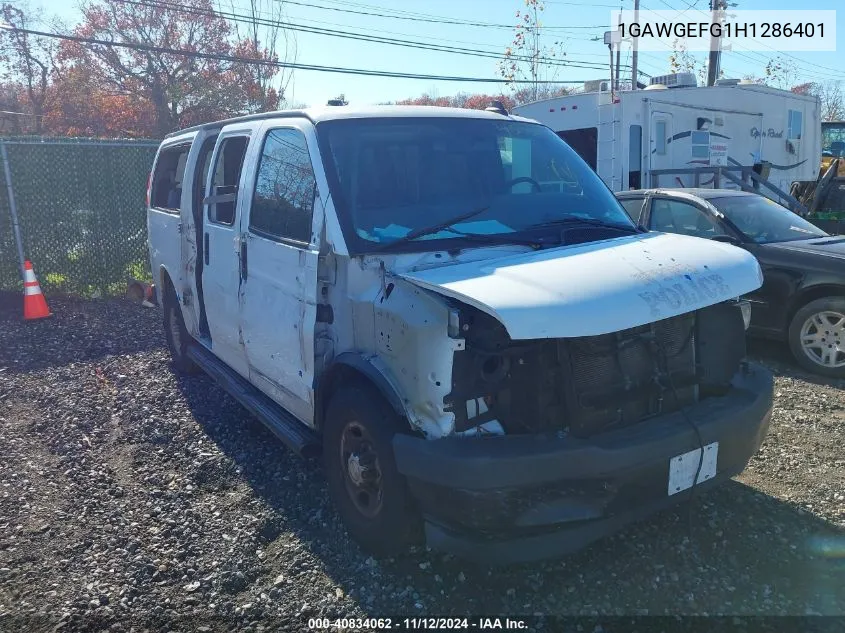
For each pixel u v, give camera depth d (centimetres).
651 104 1231
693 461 319
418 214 373
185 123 3086
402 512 326
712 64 2397
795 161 1712
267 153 445
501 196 401
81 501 431
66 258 1036
